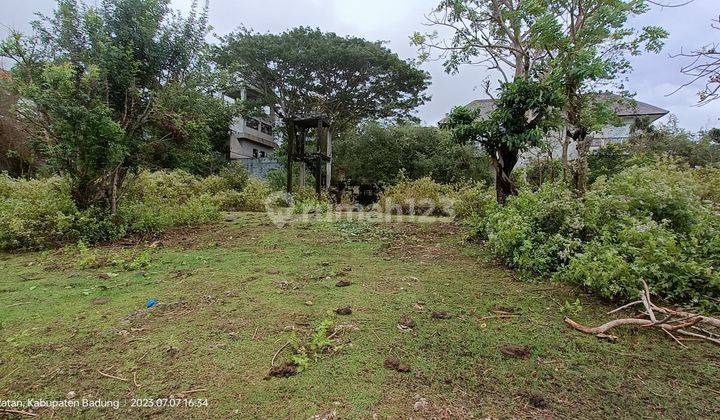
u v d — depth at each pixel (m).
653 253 2.55
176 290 2.84
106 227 4.89
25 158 7.72
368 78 18.23
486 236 4.54
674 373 1.71
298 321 2.25
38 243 4.41
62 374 1.68
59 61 4.68
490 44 6.66
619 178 3.82
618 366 1.77
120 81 4.91
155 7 5.23
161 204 6.40
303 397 1.51
